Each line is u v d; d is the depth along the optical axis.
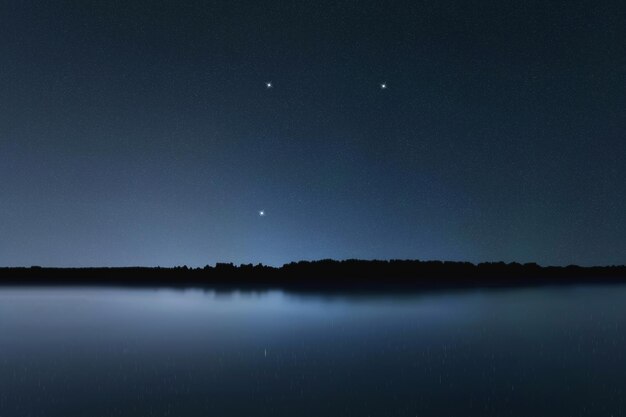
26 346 11.84
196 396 7.97
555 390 8.21
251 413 7.24
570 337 12.52
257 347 11.52
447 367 9.69
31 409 7.46
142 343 12.10
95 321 15.69
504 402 7.66
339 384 8.59
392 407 7.47
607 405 7.50
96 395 8.06
